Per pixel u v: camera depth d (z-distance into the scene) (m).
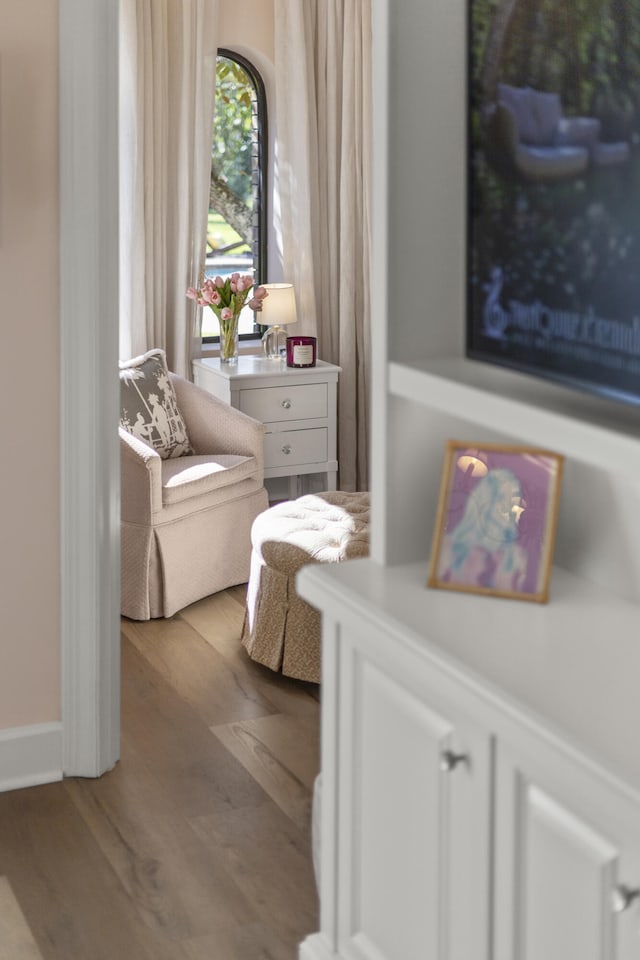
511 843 1.61
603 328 1.57
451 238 1.98
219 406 5.16
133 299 5.60
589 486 1.95
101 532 3.26
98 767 3.38
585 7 1.54
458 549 1.94
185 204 5.71
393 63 1.89
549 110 1.62
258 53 5.92
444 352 2.01
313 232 6.08
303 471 5.81
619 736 1.47
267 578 4.07
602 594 1.92
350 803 2.00
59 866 2.95
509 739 1.54
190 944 2.64
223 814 3.20
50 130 3.04
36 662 3.31
